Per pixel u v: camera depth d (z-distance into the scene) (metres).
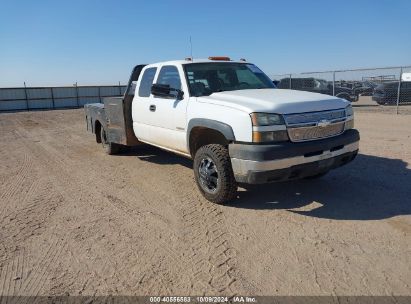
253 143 4.23
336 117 4.66
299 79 21.16
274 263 3.43
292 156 4.21
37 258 3.75
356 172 6.16
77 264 3.59
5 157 9.41
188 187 5.89
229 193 4.76
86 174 7.09
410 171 6.10
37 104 36.16
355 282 3.06
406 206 4.59
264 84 6.24
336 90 21.89
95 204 5.32
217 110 4.68
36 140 12.50
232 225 4.31
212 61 6.11
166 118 5.82
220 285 3.12
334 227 4.11
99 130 9.21
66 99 37.59
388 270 3.21
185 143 5.48
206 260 3.55
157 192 5.73
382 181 5.61
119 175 6.88
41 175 7.21
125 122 7.12
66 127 16.62
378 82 21.70
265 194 5.28
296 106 4.39
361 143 8.88
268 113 4.21
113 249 3.87
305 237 3.91
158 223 4.50
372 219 4.27
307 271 3.26
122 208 5.09
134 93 7.02
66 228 4.48
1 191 6.20
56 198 5.68
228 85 5.84
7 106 34.78
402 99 20.12
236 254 3.63
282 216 4.50
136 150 9.26
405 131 10.59
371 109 18.33
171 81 5.89
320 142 4.41
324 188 5.41
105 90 39.88
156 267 3.46
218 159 4.69
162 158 8.18
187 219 4.57
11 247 4.02
